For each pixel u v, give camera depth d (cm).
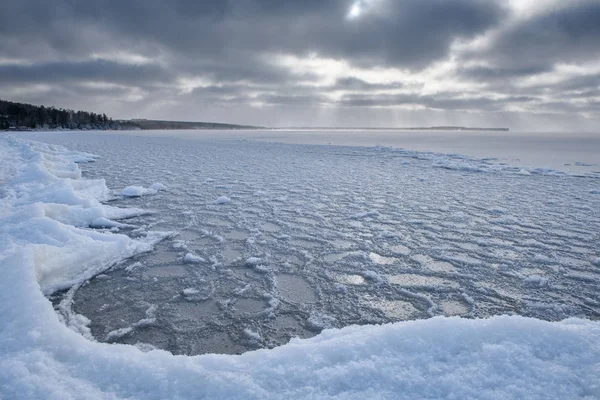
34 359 182
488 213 761
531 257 505
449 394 162
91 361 186
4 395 158
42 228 441
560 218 723
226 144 3266
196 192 937
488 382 168
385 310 353
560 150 3098
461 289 402
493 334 199
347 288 399
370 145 3550
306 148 2897
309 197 906
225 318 332
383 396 161
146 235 563
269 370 177
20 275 273
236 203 819
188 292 380
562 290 404
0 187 762
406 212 762
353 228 635
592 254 520
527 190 1051
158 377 173
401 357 185
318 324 324
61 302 349
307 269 451
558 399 158
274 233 599
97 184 899
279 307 354
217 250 512
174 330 310
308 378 172
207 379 169
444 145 3875
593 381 166
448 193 988
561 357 183
